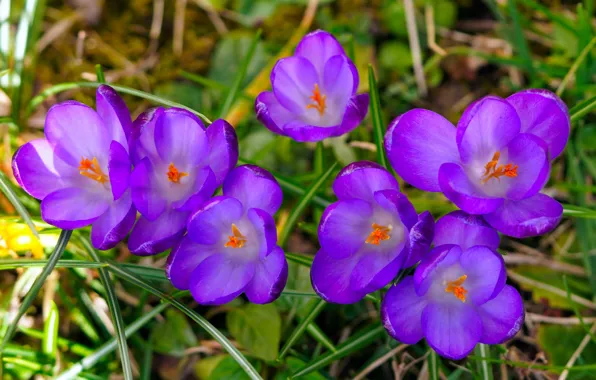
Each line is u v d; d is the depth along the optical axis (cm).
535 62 58
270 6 62
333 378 53
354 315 54
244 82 60
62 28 61
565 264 55
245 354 53
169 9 62
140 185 44
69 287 55
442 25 62
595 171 55
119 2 62
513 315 45
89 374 51
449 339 45
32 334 52
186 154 45
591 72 56
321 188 53
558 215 45
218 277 45
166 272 45
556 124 45
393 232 46
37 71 60
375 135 50
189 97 60
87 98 60
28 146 46
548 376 53
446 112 60
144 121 45
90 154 46
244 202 45
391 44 61
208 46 61
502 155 46
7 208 54
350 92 47
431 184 46
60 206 46
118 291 55
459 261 45
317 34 48
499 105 45
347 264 46
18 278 55
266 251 44
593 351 53
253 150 58
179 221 46
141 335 55
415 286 44
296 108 49
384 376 54
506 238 56
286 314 54
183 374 54
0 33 56
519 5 61
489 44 61
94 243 46
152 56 61
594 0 60
